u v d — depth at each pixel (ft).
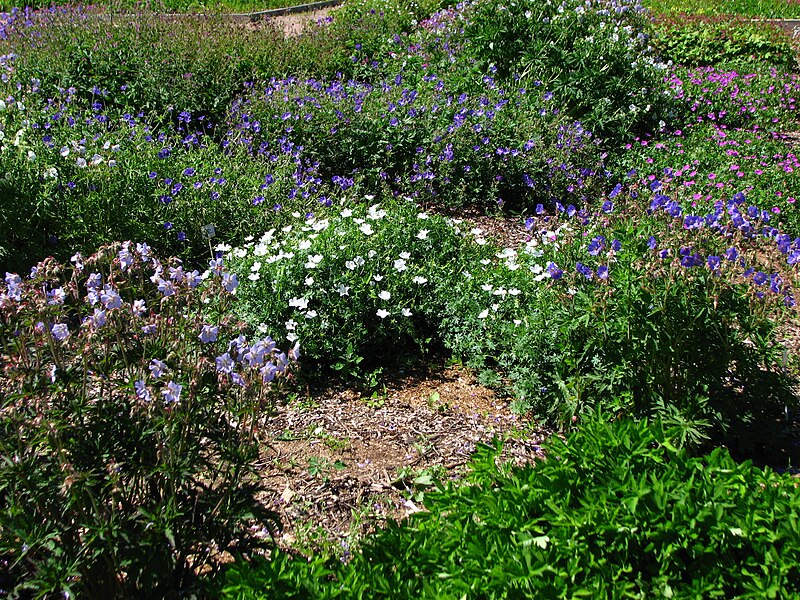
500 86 30.35
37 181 17.54
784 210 22.84
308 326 14.83
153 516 7.55
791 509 7.21
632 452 8.20
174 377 8.28
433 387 14.78
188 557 9.48
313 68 34.55
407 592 6.63
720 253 12.51
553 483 7.66
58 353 8.56
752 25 52.44
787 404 12.89
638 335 11.76
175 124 27.55
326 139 24.66
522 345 13.33
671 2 66.28
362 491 11.65
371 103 26.30
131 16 36.35
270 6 58.23
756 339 12.30
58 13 37.83
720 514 7.11
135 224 18.25
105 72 29.07
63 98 26.04
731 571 6.83
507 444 12.86
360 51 37.78
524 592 6.50
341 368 14.62
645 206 16.69
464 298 15.51
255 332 14.61
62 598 8.13
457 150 24.53
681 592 6.60
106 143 19.57
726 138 29.66
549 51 30.91
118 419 8.11
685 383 12.07
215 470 8.92
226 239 19.24
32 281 9.23
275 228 19.07
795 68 48.83
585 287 12.55
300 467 12.12
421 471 12.16
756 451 12.78
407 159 24.77
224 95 28.45
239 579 6.94
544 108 27.63
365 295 15.52
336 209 20.15
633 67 30.81
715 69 44.91
